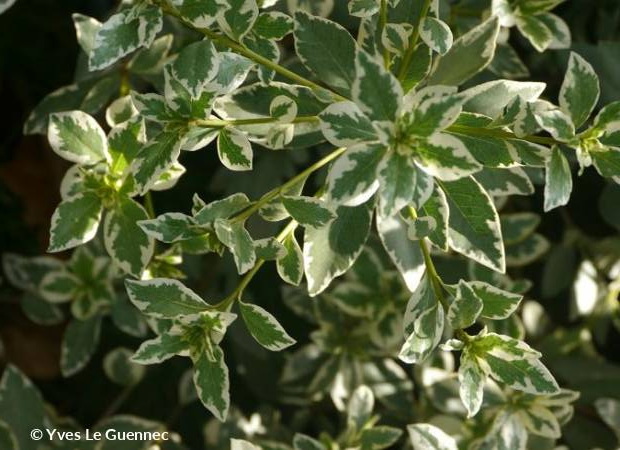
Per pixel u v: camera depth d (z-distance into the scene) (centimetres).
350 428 94
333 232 77
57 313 104
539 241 99
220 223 73
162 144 75
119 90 93
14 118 118
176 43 91
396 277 97
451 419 96
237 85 74
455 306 73
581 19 100
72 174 78
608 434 98
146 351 75
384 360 101
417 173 70
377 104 69
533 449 94
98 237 94
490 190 81
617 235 100
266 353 100
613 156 73
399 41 77
